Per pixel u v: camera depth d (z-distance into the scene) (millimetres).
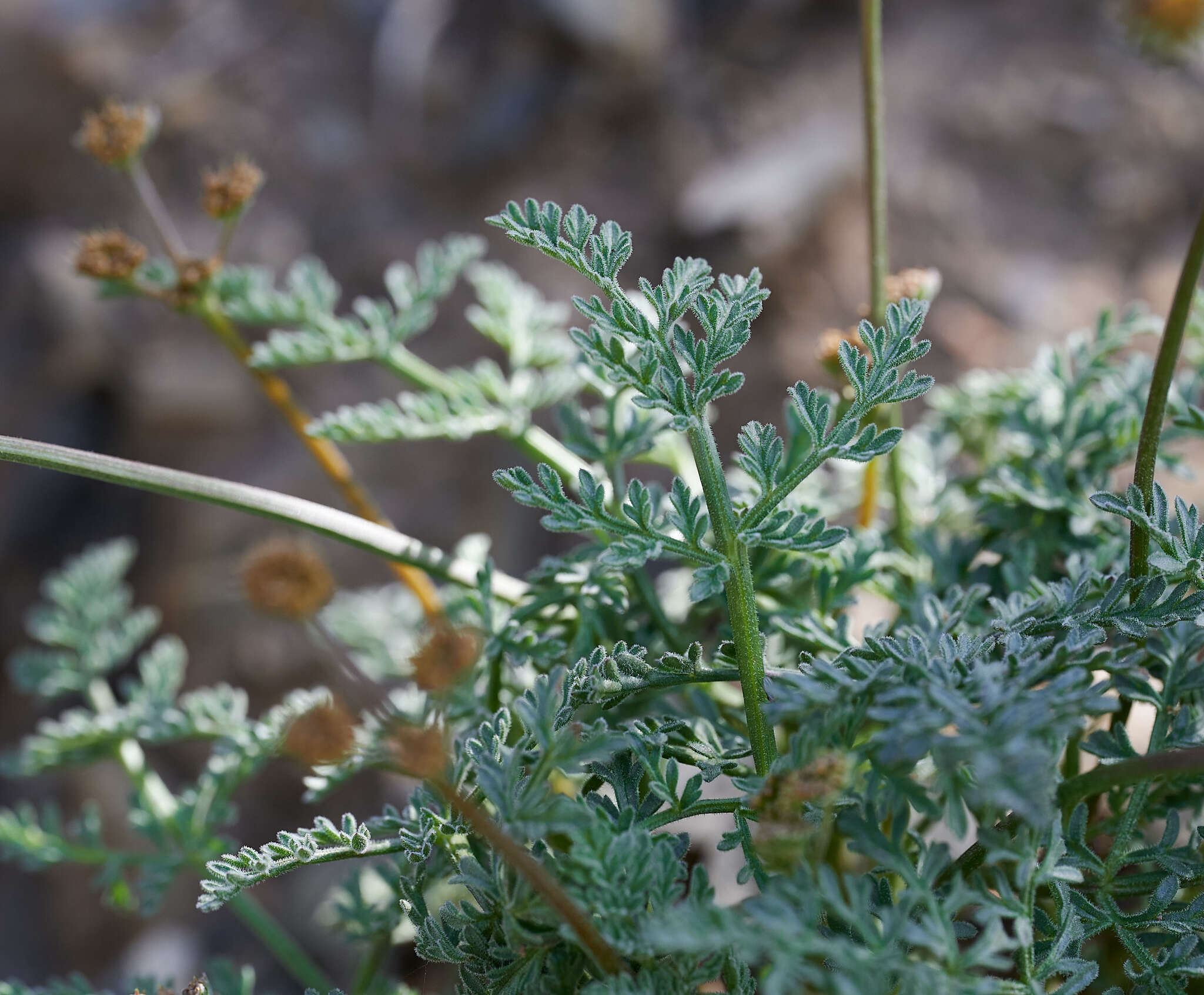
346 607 321
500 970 218
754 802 201
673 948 199
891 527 277
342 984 382
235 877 218
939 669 209
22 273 518
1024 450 269
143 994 236
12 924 449
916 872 206
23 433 502
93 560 312
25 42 544
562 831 212
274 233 539
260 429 501
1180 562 219
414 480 476
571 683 225
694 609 263
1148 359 267
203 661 459
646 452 277
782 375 484
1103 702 201
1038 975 209
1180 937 222
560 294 504
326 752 205
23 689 303
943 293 506
